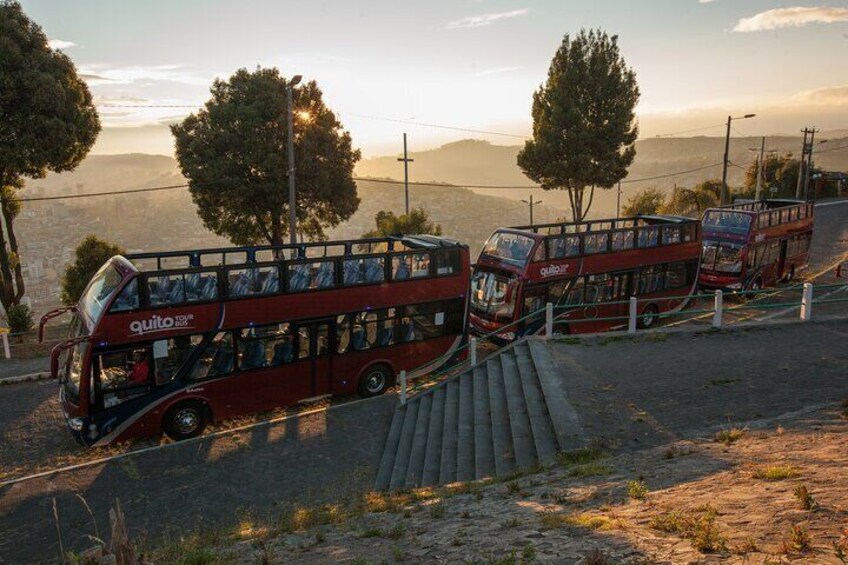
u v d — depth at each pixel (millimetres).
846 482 6070
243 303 14133
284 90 31156
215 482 11734
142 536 9742
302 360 15266
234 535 8672
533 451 10266
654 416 10555
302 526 8562
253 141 29484
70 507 10789
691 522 5430
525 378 13211
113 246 29328
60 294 29109
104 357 12570
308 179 31219
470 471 10539
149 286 12977
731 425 9812
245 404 14516
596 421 10500
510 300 18797
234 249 15023
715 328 15719
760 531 4980
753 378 12047
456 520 7176
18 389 16625
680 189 55156
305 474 12078
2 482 11555
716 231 26359
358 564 5770
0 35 23891
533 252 18797
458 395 14422
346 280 15672
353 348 16016
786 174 65875
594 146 35125
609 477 7992
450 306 17516
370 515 8500
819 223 46750
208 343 13797
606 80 34344
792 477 6562
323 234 35406
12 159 24094
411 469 11531
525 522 6461
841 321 16156
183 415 13664
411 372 16969
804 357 13164
